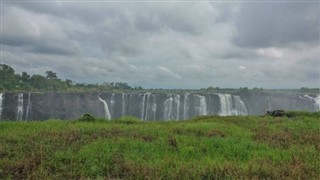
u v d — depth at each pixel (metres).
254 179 8.80
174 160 10.80
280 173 9.39
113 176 9.69
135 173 9.59
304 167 9.81
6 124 17.97
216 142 13.38
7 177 9.38
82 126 17.31
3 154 11.54
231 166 9.91
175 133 16.12
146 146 12.71
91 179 9.38
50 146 12.33
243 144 13.11
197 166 10.03
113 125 18.34
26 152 11.77
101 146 12.22
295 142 14.06
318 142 13.91
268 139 14.61
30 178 9.27
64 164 10.56
